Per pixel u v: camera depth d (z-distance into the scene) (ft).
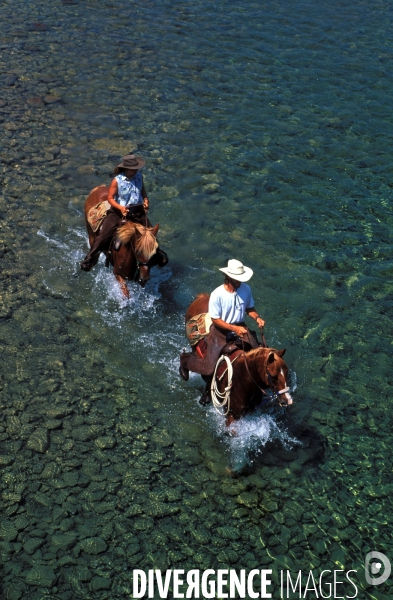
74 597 21.42
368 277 35.68
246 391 24.43
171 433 27.07
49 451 25.98
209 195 41.63
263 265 36.24
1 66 54.39
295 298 34.12
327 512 24.38
